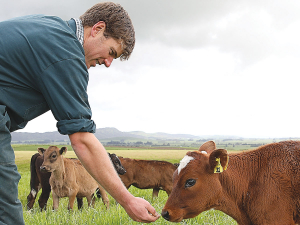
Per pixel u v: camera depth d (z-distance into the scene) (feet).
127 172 35.78
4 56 6.67
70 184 29.40
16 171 7.32
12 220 7.21
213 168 12.12
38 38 6.82
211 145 14.51
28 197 32.48
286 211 11.73
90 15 7.77
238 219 13.12
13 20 7.13
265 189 12.12
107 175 7.36
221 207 13.05
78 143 7.08
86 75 7.36
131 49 8.41
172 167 36.32
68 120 6.81
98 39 7.79
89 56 7.99
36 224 17.29
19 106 7.04
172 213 12.25
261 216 12.17
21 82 6.88
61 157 28.91
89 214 19.85
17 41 6.75
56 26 7.13
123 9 8.08
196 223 16.94
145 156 167.02
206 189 12.44
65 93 6.79
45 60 6.77
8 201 7.06
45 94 6.91
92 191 32.12
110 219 17.16
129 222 16.53
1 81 6.74
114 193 7.59
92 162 7.23
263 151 13.09
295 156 12.09
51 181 29.37
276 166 12.20
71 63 6.90
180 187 12.48
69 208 29.09
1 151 6.76
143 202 7.77
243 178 12.81
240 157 13.32
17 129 7.50
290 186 11.71
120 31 7.83
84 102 7.19
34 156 33.06
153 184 36.06
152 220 7.86
